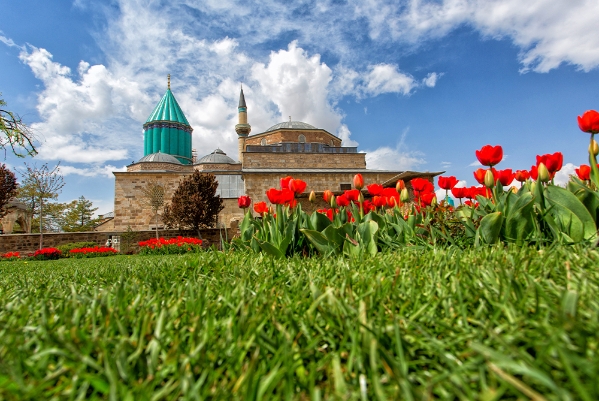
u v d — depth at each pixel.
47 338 1.06
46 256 16.11
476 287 1.44
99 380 0.81
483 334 1.00
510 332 0.97
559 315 0.87
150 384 0.83
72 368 0.89
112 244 22.12
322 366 0.93
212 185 26.36
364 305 1.14
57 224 46.78
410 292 1.48
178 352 0.99
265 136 43.75
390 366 0.83
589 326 0.90
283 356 0.92
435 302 1.32
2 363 0.86
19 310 1.50
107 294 1.63
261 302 1.47
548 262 1.80
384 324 1.10
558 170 3.03
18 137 14.47
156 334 1.08
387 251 3.25
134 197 33.75
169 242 16.66
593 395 0.62
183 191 25.23
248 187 31.86
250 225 4.94
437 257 2.33
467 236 3.32
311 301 1.47
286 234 3.82
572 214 2.54
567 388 0.71
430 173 21.20
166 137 62.03
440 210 3.74
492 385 0.74
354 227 3.90
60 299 1.75
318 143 40.66
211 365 0.95
